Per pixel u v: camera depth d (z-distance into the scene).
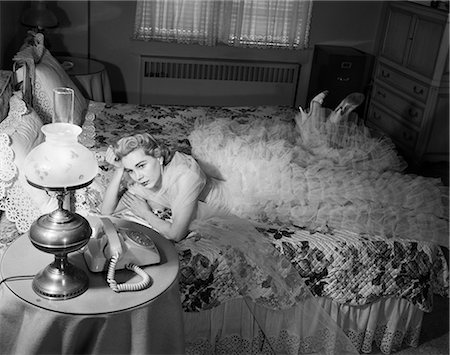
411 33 4.19
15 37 3.74
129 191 2.12
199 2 4.34
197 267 1.97
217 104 4.68
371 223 2.20
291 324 2.12
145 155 1.93
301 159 2.47
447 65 3.93
